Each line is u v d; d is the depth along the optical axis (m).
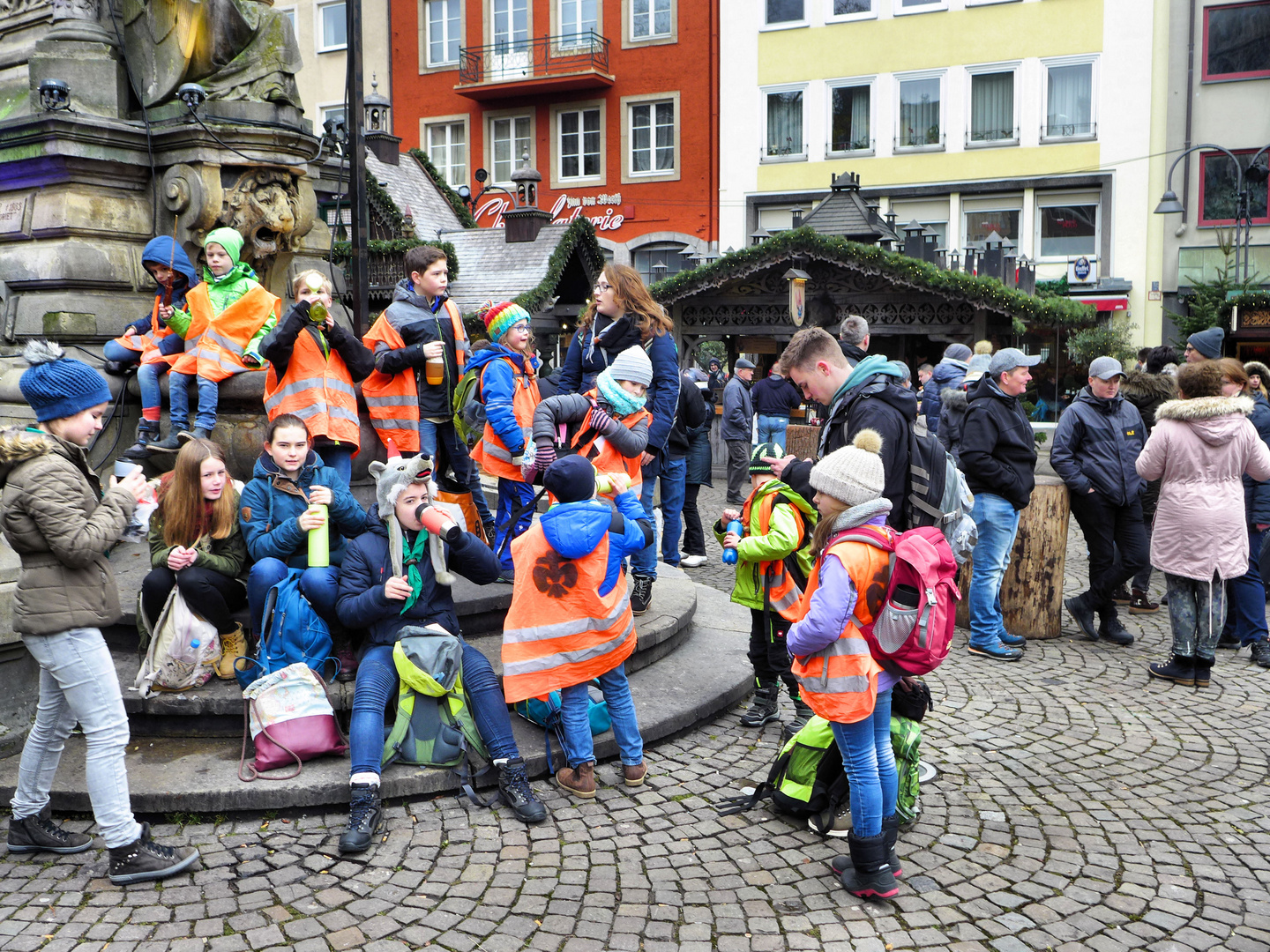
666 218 29.03
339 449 5.64
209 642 4.40
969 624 6.83
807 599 3.53
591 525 4.06
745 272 16.38
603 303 5.88
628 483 4.77
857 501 3.43
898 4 25.86
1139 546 6.64
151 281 7.34
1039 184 24.64
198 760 4.17
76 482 3.36
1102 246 24.30
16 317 7.09
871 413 4.08
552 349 19.94
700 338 18.72
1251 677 6.01
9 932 3.18
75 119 6.71
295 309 5.36
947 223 25.88
